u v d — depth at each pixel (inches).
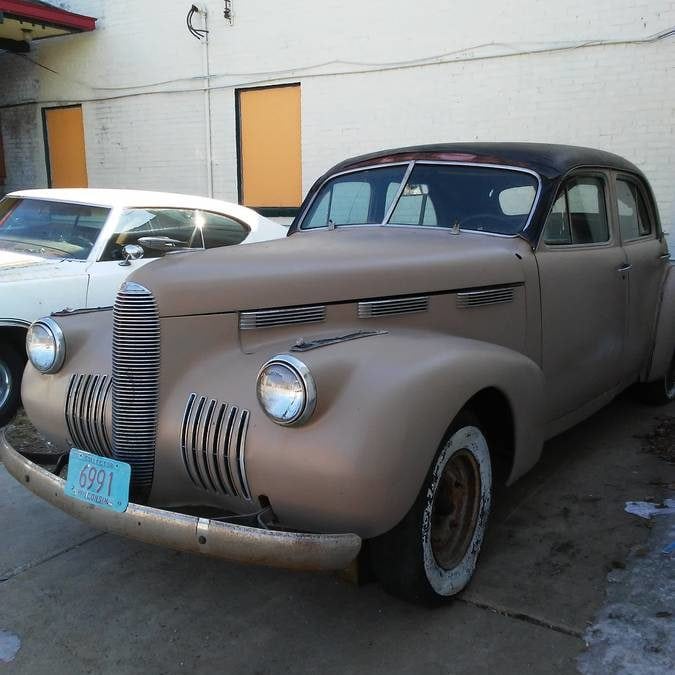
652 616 103.1
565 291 140.8
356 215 155.0
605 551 122.6
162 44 397.1
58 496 100.8
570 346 144.4
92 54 426.0
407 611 106.5
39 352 115.8
